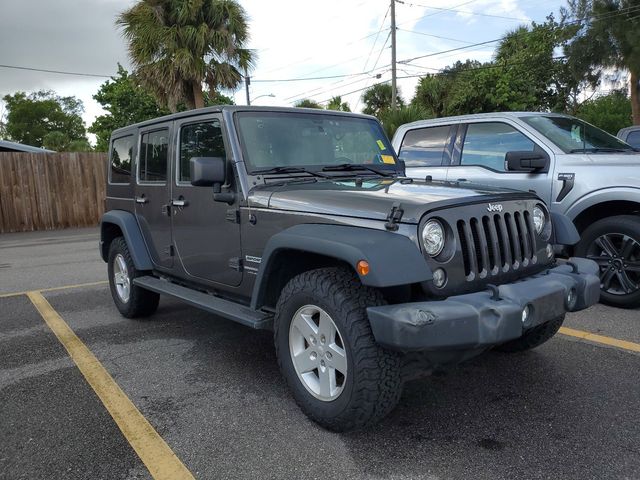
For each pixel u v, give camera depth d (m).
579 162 5.20
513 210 3.15
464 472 2.57
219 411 3.30
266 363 4.11
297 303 3.03
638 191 4.77
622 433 2.88
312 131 4.05
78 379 3.88
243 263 3.62
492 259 2.98
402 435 2.94
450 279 2.78
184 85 18.55
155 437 3.00
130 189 5.18
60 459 2.80
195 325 5.18
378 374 2.68
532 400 3.31
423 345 2.48
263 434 2.99
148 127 4.82
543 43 28.98
